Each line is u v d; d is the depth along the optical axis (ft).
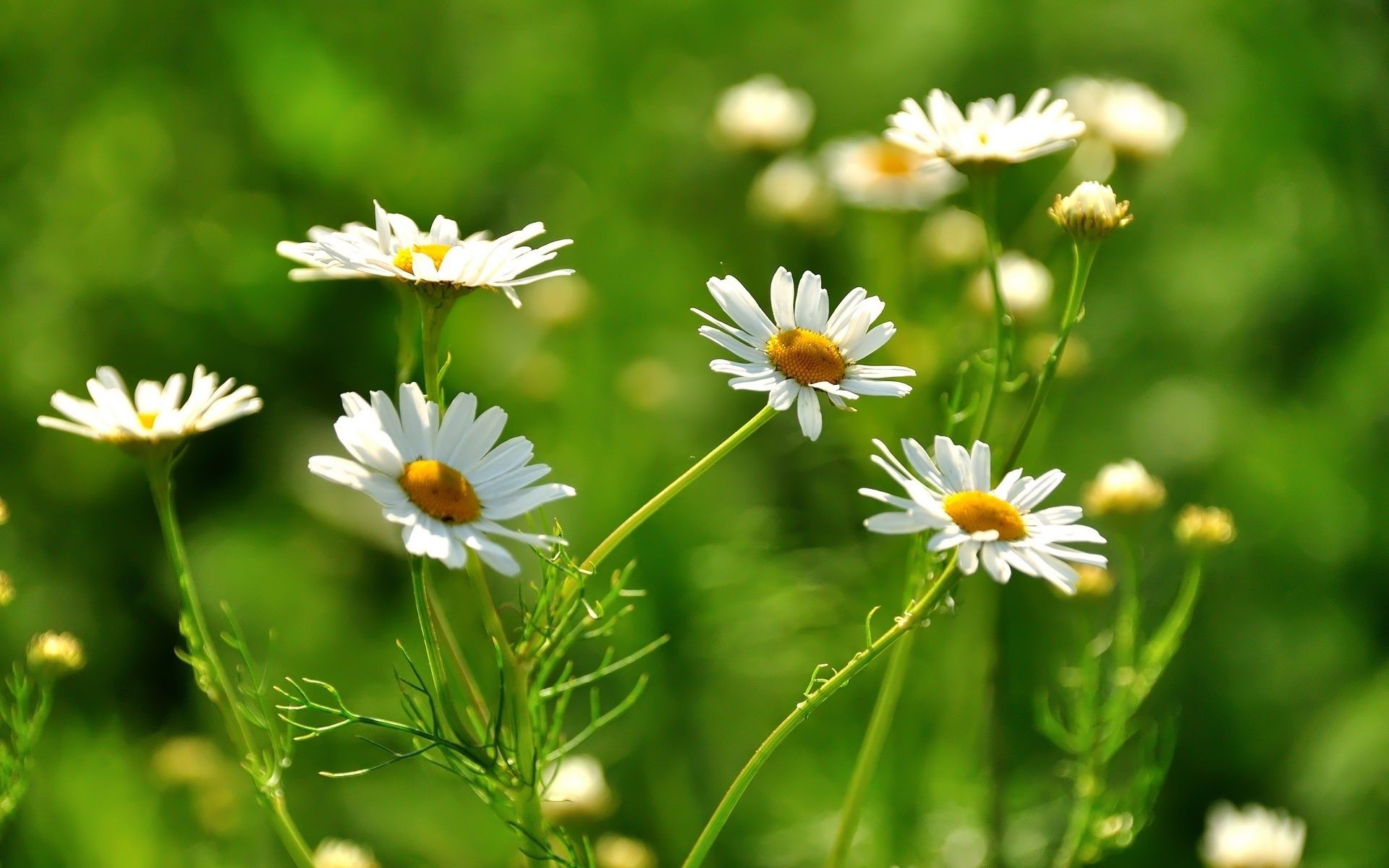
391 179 5.33
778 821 3.47
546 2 6.07
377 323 4.81
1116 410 4.50
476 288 2.75
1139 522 3.05
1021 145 2.86
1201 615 4.02
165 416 2.77
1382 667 3.88
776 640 3.64
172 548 2.78
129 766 3.41
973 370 3.53
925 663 3.41
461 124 5.62
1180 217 4.89
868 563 3.73
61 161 5.36
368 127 5.36
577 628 2.80
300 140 5.30
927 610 2.73
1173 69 5.16
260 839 3.37
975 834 3.29
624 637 3.61
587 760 3.10
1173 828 3.71
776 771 3.53
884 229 4.14
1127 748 3.81
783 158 4.49
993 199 2.88
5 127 5.45
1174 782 3.79
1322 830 3.66
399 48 5.90
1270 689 3.88
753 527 3.87
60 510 4.31
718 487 4.01
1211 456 4.29
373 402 2.70
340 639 3.98
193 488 4.48
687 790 3.50
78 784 3.31
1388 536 4.08
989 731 3.22
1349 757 3.67
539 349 4.57
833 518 3.95
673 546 3.70
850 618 3.67
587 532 3.83
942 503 2.71
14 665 2.90
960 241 4.05
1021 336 3.53
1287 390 4.50
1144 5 5.20
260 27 5.47
